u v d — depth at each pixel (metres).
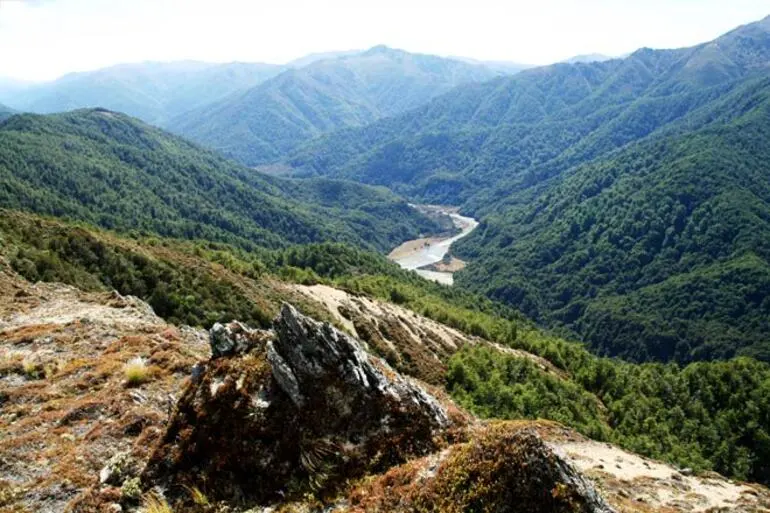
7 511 14.59
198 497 14.52
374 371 18.20
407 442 16.25
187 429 16.34
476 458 13.12
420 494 13.18
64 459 16.83
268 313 101.38
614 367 122.56
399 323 123.00
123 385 22.28
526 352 137.25
